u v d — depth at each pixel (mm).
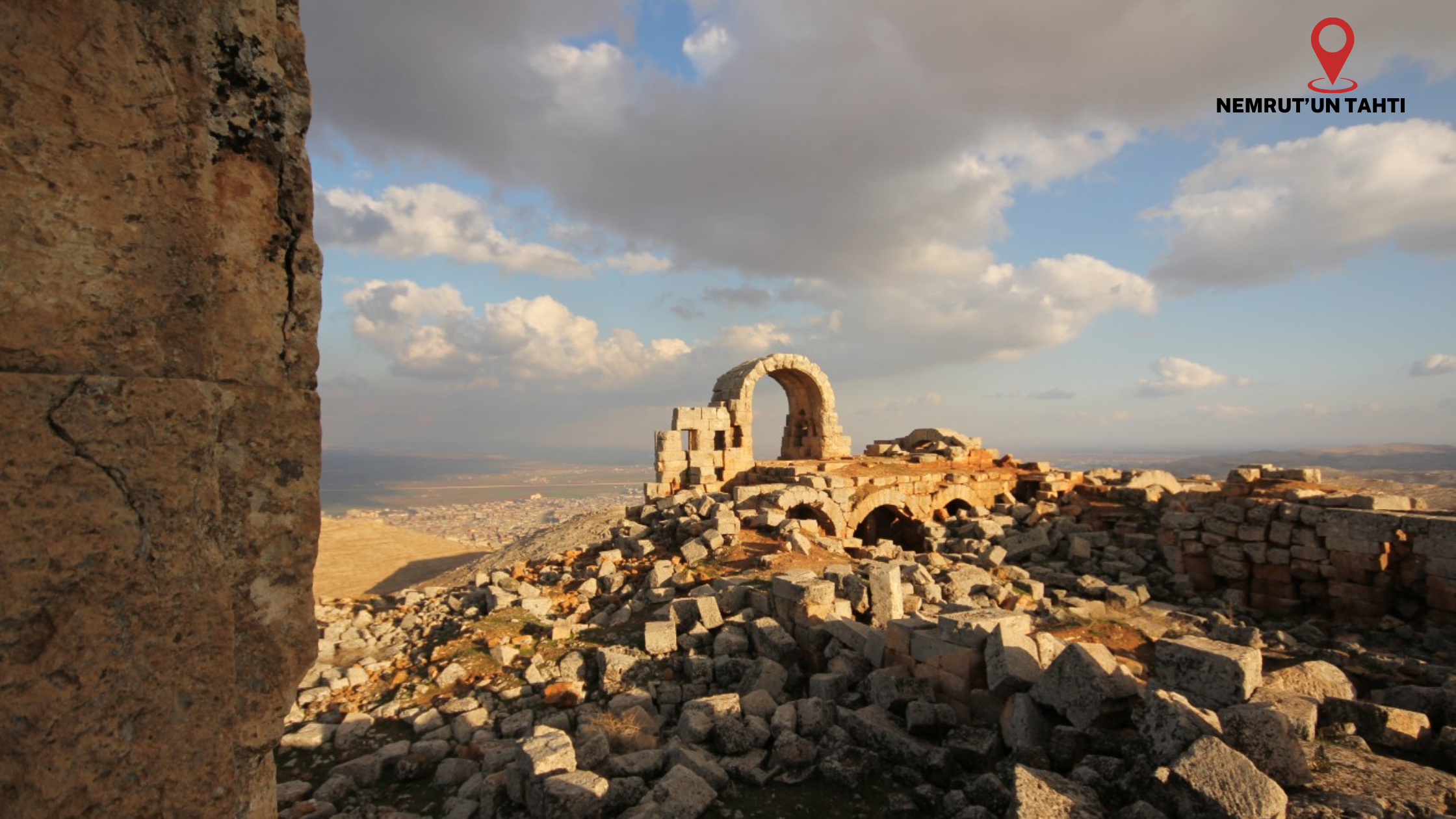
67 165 2455
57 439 2373
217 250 2871
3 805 2203
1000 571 16312
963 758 7496
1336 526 15445
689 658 10875
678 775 7348
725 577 14273
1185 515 17938
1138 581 16500
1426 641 13328
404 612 16219
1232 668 7137
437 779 8555
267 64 3088
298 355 3201
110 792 2432
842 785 7613
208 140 2863
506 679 11227
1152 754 6023
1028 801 5605
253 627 2967
